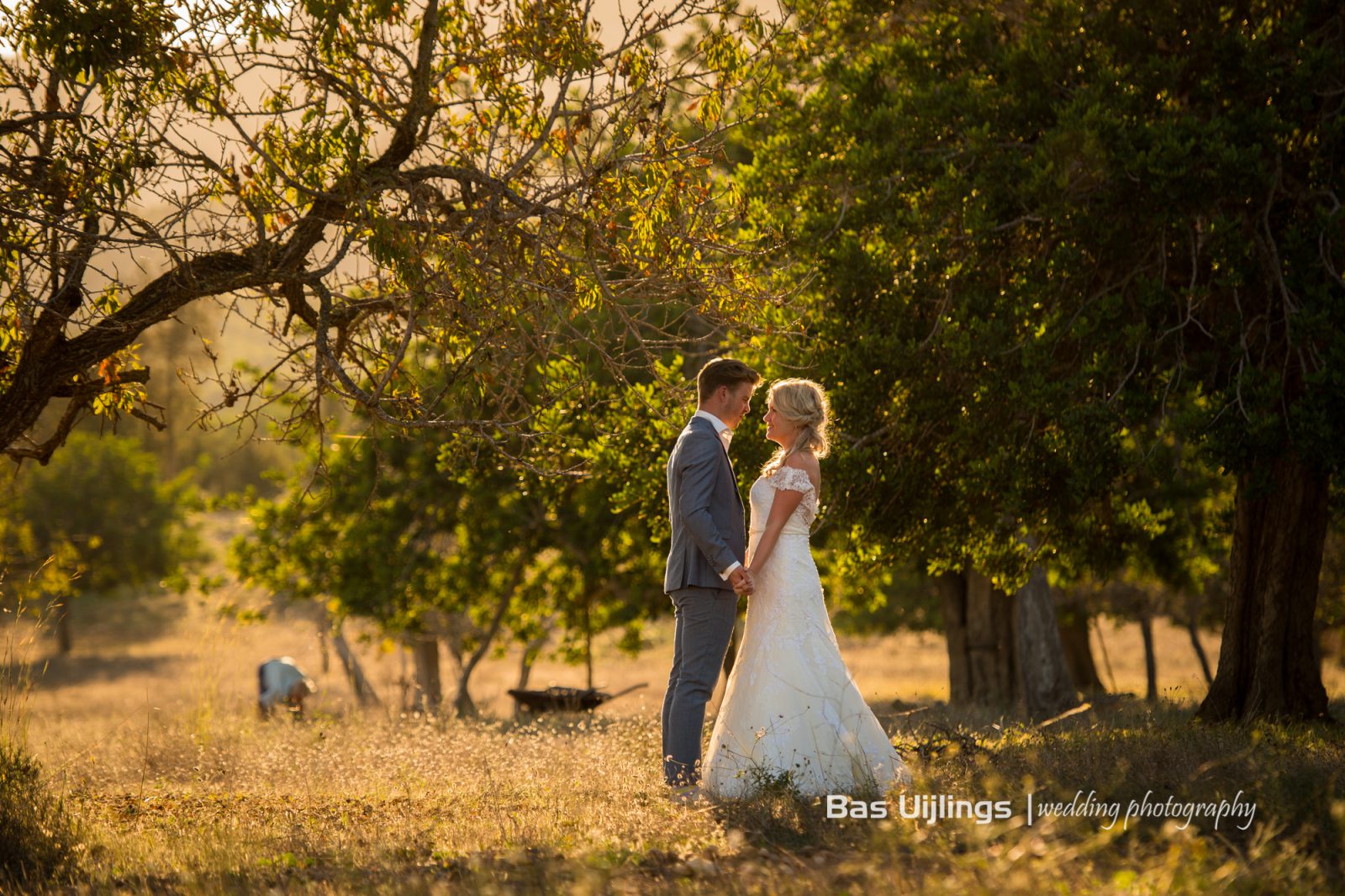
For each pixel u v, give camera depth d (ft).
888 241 48.70
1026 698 86.94
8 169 29.78
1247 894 17.69
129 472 214.07
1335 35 44.65
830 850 22.29
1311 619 46.47
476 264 32.32
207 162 30.89
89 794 35.78
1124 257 44.75
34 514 199.82
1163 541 91.20
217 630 68.54
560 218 34.22
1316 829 20.76
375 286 37.93
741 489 50.47
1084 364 42.98
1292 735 37.58
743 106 40.73
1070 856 18.37
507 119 34.60
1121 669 223.71
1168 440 61.05
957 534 50.39
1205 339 47.09
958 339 44.01
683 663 29.48
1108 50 46.47
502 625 117.29
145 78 30.40
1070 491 45.78
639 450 53.42
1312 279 41.27
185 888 20.98
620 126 33.58
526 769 35.01
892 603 146.00
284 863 22.81
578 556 99.14
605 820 25.50
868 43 54.39
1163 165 40.70
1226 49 43.06
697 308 37.55
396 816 29.22
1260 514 47.24
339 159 32.30
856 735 28.09
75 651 226.58
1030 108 45.93
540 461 43.47
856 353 45.73
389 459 100.94
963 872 18.44
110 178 29.43
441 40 34.06
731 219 39.60
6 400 31.27
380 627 105.19
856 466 46.06
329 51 31.12
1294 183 43.06
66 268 31.14
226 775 39.78
